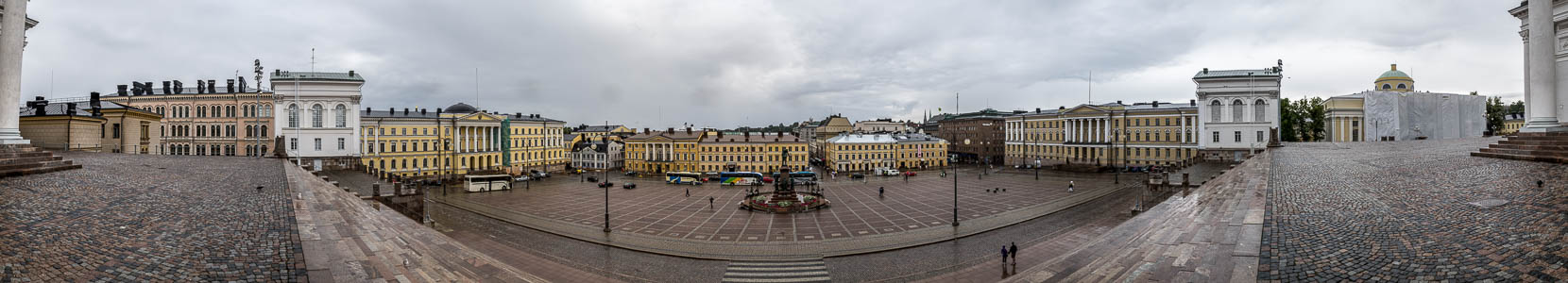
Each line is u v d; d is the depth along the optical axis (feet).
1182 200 117.39
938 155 504.84
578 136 653.71
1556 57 100.53
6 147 86.58
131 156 150.51
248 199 73.00
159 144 225.76
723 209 213.05
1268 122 317.01
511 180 304.09
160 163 122.31
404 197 182.80
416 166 380.99
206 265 43.62
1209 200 92.48
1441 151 122.01
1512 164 79.25
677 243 142.10
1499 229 43.34
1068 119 437.99
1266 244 50.47
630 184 317.01
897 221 178.60
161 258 43.39
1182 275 49.80
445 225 169.48
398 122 373.81
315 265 51.47
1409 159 105.70
